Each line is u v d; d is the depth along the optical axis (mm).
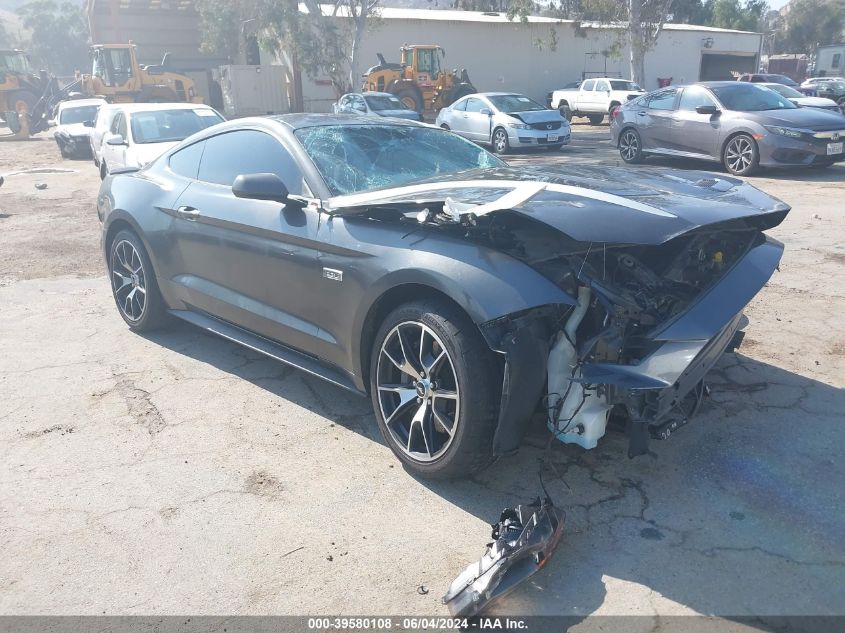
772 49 78375
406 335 3133
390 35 32531
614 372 2686
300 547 2756
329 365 3670
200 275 4422
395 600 2465
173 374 4430
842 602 2393
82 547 2783
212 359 4668
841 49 48500
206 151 4594
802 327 4832
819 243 7016
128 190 4980
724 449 3354
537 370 2785
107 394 4148
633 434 2814
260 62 37875
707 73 39906
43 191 13016
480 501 3016
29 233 9008
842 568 2555
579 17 32969
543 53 35188
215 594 2518
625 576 2535
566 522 2844
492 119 16984
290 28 27469
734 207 3064
